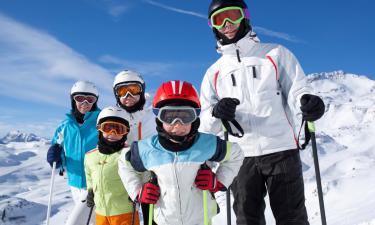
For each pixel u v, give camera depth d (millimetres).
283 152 4301
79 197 6285
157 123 3789
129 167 4023
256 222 4328
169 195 3756
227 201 4254
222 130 4746
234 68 4602
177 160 3738
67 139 6484
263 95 4414
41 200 132500
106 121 5328
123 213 5215
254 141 4375
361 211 25375
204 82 4871
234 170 3912
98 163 5398
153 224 3920
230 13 4527
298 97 4273
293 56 4539
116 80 5910
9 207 105062
